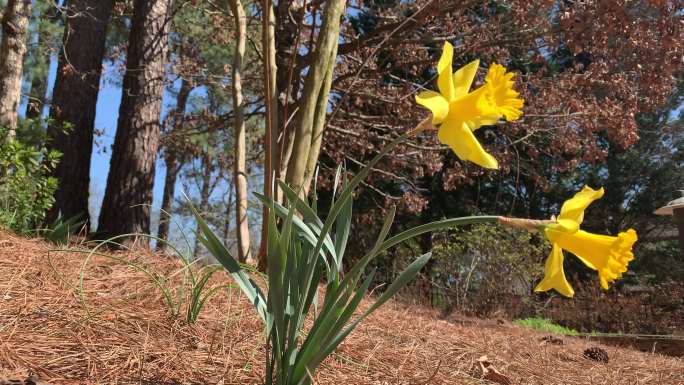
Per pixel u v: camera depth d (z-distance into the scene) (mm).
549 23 8156
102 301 2607
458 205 18156
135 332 2283
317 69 4773
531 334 6332
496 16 8859
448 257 10719
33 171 5605
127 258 3863
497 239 10516
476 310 10055
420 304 9141
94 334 2164
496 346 4180
